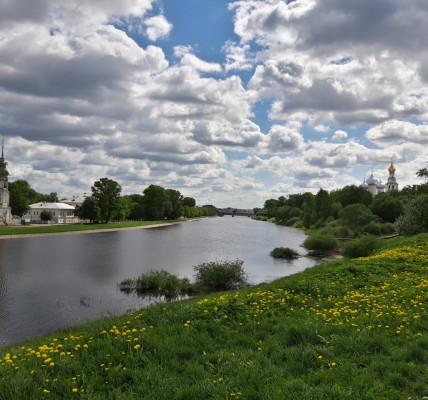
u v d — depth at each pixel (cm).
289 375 584
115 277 2731
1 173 8950
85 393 552
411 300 1059
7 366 635
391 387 538
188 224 14225
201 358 662
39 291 2217
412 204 4072
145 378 580
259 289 1435
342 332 778
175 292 2238
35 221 9962
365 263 1950
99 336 802
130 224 11088
